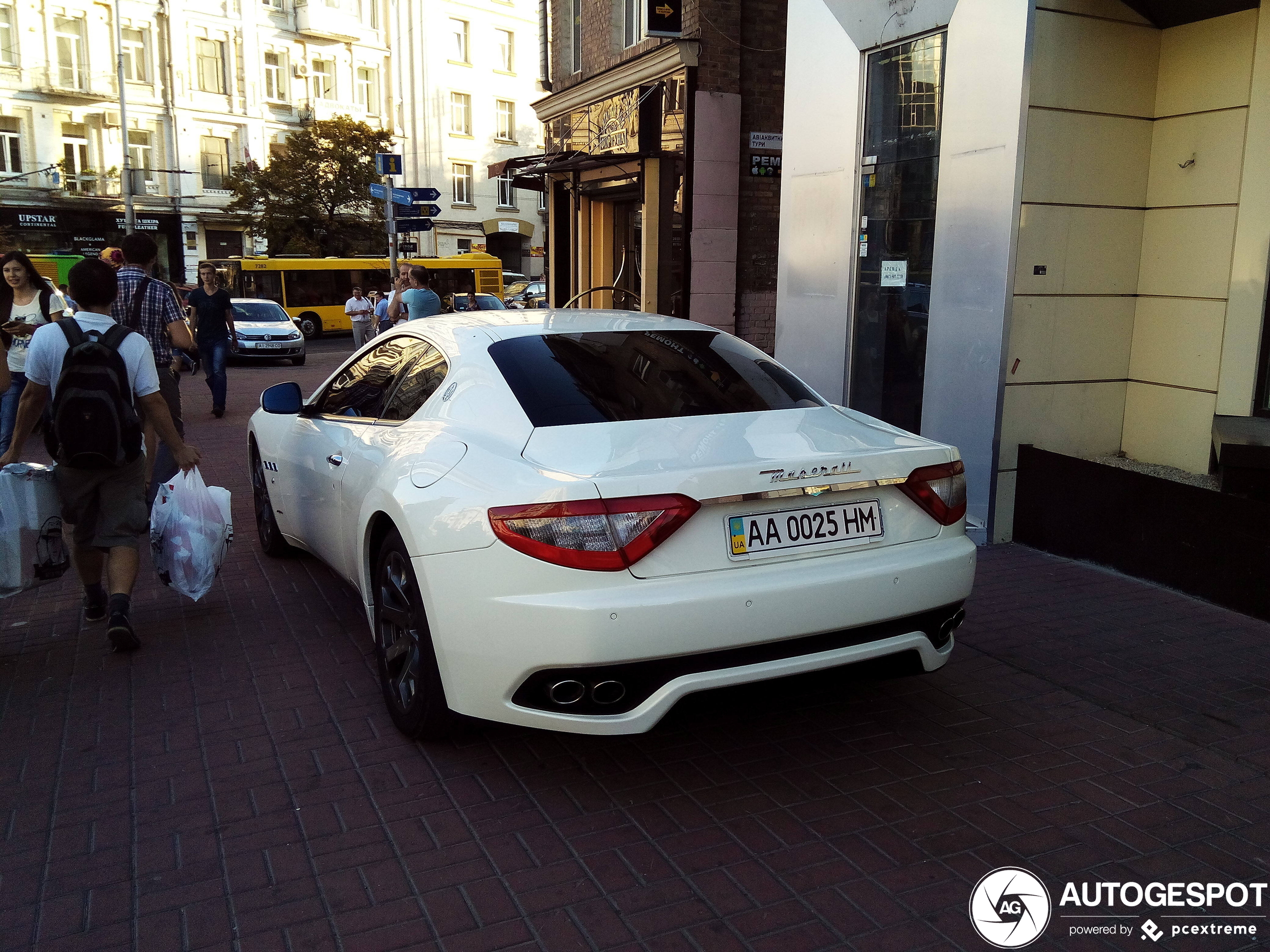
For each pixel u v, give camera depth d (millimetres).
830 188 7543
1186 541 5242
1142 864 2910
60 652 4629
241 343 22656
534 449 3215
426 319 4594
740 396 3742
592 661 2883
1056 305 6137
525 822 3135
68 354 4418
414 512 3338
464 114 49906
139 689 4184
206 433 11578
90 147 40062
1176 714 3895
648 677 2955
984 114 5980
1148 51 6145
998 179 5906
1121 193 6230
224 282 33844
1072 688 4137
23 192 37938
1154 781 3387
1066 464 5891
